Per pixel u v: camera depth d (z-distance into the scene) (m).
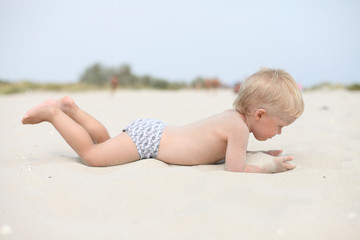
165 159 2.75
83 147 2.64
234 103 2.86
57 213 1.75
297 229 1.53
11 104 9.73
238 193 1.92
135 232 1.54
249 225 1.56
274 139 4.05
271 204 1.78
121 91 24.86
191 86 34.47
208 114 6.93
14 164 2.82
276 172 2.57
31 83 22.06
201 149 2.71
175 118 6.22
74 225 1.62
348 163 2.70
